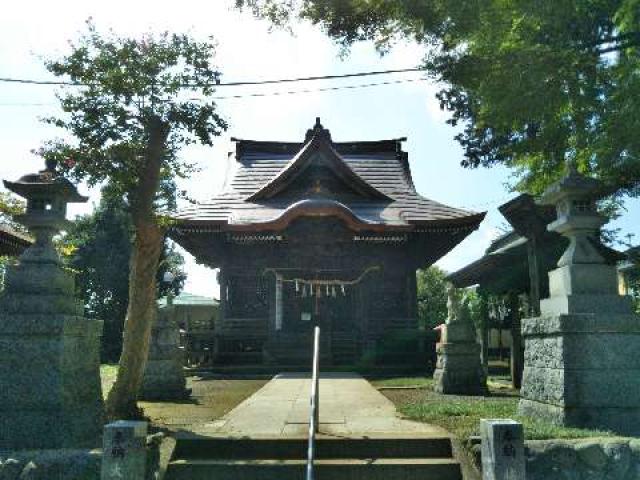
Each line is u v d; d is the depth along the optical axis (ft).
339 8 34.76
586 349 22.20
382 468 20.12
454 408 28.40
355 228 76.07
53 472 18.04
